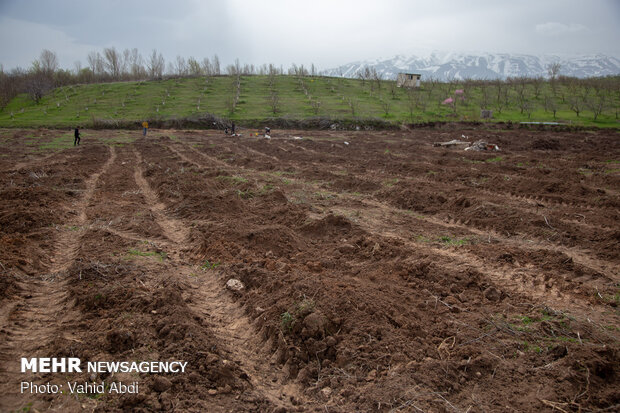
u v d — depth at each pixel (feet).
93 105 143.64
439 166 53.21
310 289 16.67
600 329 15.37
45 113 130.31
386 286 18.29
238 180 42.50
